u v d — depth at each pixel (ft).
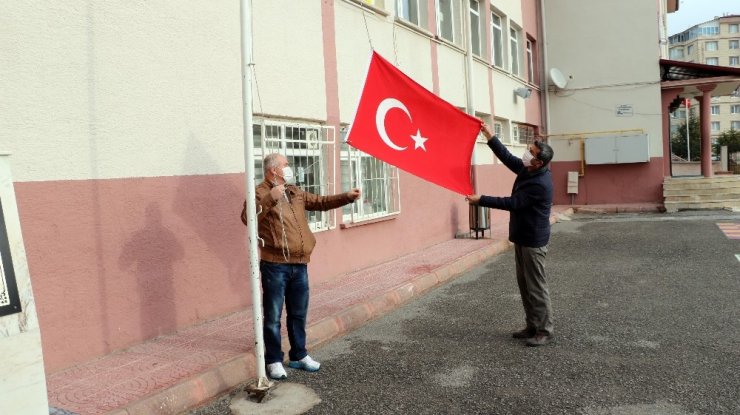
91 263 16.75
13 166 14.92
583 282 27.68
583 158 68.39
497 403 14.05
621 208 63.77
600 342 18.45
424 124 18.72
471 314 22.68
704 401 13.71
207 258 20.71
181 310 19.62
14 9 14.89
